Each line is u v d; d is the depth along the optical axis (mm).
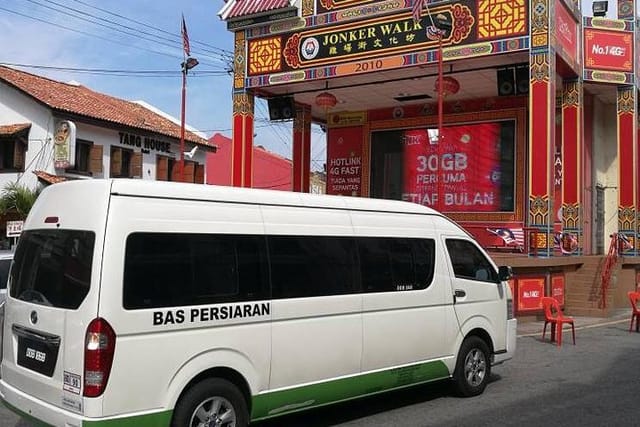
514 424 6559
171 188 5375
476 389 7852
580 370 9406
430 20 16297
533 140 15133
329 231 6465
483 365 7988
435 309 7387
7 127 24375
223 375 5531
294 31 18438
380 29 17016
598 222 20859
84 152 25578
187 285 5277
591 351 11039
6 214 22984
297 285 6074
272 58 18844
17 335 5621
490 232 19531
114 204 4992
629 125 18328
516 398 7703
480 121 20094
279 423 6703
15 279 5832
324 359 6238
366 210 6922
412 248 7277
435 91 19062
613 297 16359
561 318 11805
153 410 4984
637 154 18656
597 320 15305
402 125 21766
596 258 16734
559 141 18516
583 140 18656
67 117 24344
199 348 5289
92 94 30078
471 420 6730
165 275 5156
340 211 6652
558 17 15672
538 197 15117
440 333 7434
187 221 5367
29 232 5789
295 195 6336
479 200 20000
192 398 5211
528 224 16188
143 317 4961
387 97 20391
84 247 4973
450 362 7562
